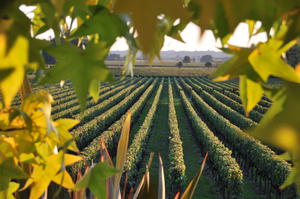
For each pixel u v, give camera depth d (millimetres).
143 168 17953
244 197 14102
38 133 1022
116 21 795
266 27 619
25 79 1263
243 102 829
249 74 775
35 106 1006
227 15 573
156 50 861
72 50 728
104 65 728
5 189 1047
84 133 20734
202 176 16609
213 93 50000
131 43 792
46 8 784
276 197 13211
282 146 499
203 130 20125
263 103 34500
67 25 891
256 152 15203
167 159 19734
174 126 22438
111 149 19859
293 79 667
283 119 517
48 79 722
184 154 20719
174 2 566
